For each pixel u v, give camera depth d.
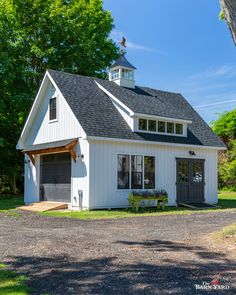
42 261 7.17
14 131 29.56
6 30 28.06
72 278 6.01
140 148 20.23
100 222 13.71
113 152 19.12
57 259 7.32
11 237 9.94
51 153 20.78
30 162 22.92
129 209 19.03
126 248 8.38
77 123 18.89
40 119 22.22
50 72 20.98
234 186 34.62
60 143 19.67
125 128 19.95
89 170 18.20
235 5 6.65
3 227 12.12
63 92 19.94
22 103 27.56
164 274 6.17
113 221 14.02
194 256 7.46
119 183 19.36
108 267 6.67
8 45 27.88
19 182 32.38
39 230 11.39
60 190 20.50
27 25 30.95
